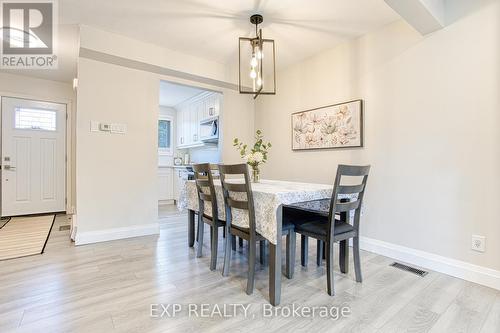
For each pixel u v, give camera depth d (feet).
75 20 8.65
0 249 9.14
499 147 6.46
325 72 10.69
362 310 5.53
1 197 13.88
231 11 8.04
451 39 7.22
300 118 11.66
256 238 6.40
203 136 17.58
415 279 7.00
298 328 4.92
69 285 6.54
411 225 8.15
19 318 5.15
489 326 4.98
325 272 7.48
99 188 10.09
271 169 13.24
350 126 9.68
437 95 7.52
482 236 6.72
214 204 7.52
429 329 4.90
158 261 8.18
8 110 13.93
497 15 6.46
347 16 8.24
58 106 15.29
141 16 8.38
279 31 9.21
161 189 19.42
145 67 10.64
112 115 10.30
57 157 15.30
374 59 9.08
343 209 6.39
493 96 6.54
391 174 8.62
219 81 12.34
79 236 9.68
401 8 6.49
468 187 6.97
